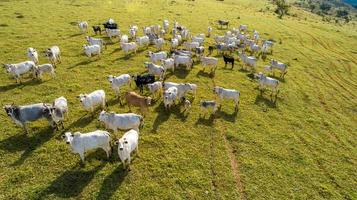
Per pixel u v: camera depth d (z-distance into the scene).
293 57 40.25
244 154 18.77
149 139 18.81
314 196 16.36
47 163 16.19
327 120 24.91
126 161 16.80
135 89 24.72
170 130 19.97
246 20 57.69
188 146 18.75
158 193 15.16
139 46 34.34
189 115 21.94
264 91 27.67
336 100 29.47
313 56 42.47
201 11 58.75
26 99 21.94
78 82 25.02
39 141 17.69
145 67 28.34
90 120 20.00
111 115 17.36
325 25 72.44
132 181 15.63
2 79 24.48
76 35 36.25
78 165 16.22
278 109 25.03
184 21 49.03
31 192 14.41
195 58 32.66
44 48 31.31
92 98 19.97
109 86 24.78
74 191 14.67
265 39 46.91
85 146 15.81
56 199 14.16
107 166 16.34
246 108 24.16
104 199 14.47
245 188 16.16
